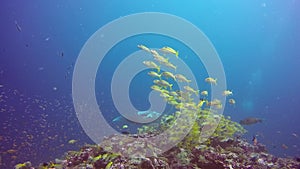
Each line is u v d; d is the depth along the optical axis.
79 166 6.36
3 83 39.59
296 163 8.22
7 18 44.28
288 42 51.75
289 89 46.91
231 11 48.50
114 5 47.16
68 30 49.72
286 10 47.09
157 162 5.88
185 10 48.16
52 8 45.44
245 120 9.30
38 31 47.22
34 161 12.02
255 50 55.59
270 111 33.25
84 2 46.59
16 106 23.64
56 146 14.07
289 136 21.52
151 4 46.62
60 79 43.12
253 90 47.31
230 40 56.28
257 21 50.56
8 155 12.57
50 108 22.52
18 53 46.78
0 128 17.03
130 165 5.59
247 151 8.38
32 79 42.88
